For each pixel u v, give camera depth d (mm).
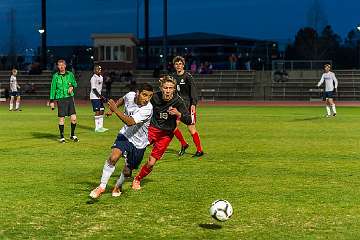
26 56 80062
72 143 18219
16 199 9945
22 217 8742
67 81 18453
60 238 7672
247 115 31734
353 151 16250
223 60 89938
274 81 55812
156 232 7930
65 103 18469
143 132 9992
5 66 73125
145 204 9586
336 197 10102
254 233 7871
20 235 7805
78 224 8352
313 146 17406
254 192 10516
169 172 12688
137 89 9977
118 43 65125
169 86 10797
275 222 8438
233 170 12969
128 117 9609
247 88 55062
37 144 17938
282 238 7645
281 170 12961
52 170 12977
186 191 10617
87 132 21859
